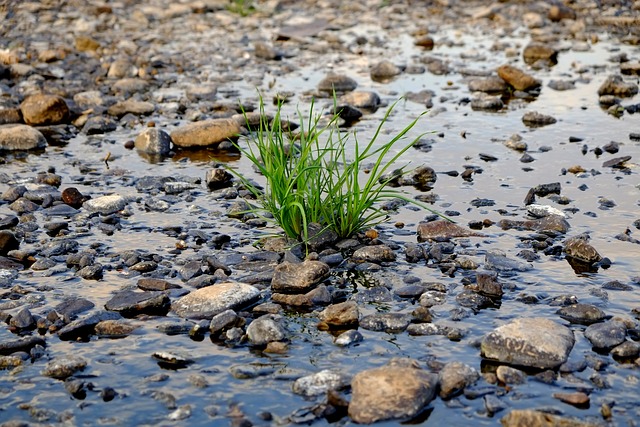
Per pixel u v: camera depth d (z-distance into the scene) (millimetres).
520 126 3072
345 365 1902
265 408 1812
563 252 2248
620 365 1886
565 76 3725
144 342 1977
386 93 3494
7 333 2006
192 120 3189
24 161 2852
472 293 2088
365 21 5352
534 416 1752
